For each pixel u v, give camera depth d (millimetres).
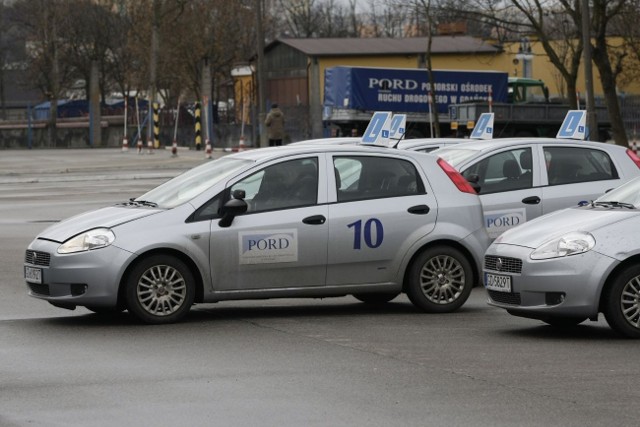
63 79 174250
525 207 31641
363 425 15617
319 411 16422
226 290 24906
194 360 20406
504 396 17422
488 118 39125
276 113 86125
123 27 175500
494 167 32062
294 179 25641
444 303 26562
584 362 20234
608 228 22609
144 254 24250
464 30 153125
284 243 25156
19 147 136625
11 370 19453
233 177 25203
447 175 26891
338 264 25656
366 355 20922
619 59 92688
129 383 18375
